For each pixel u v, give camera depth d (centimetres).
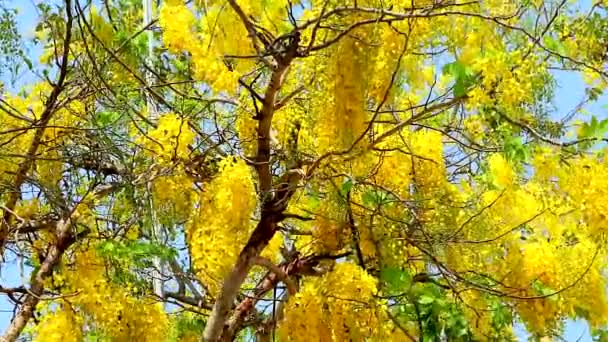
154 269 638
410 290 552
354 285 503
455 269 596
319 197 559
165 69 663
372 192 561
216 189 509
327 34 519
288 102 586
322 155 511
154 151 532
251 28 516
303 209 565
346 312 501
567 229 605
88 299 564
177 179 532
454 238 586
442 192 594
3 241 608
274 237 616
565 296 591
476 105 535
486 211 601
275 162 584
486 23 550
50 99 611
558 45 570
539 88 570
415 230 588
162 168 532
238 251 505
